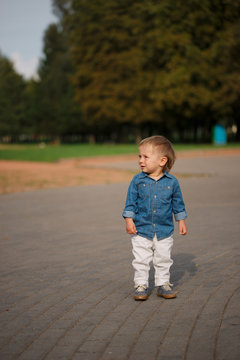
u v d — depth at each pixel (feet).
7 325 10.27
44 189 41.78
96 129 221.25
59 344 9.11
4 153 112.88
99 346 8.93
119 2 140.05
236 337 8.97
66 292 12.71
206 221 23.71
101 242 19.52
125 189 39.99
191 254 16.74
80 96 155.43
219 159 76.64
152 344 8.89
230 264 15.02
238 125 156.56
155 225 11.84
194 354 8.33
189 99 122.21
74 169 66.23
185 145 118.93
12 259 16.96
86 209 29.43
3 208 30.60
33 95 259.19
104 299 11.97
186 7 123.24
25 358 8.51
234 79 121.49
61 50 239.30
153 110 135.03
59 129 228.43
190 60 123.03
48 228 23.27
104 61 143.54
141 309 11.05
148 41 128.47
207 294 11.94
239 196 32.99
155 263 12.06
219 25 126.82
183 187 39.63
